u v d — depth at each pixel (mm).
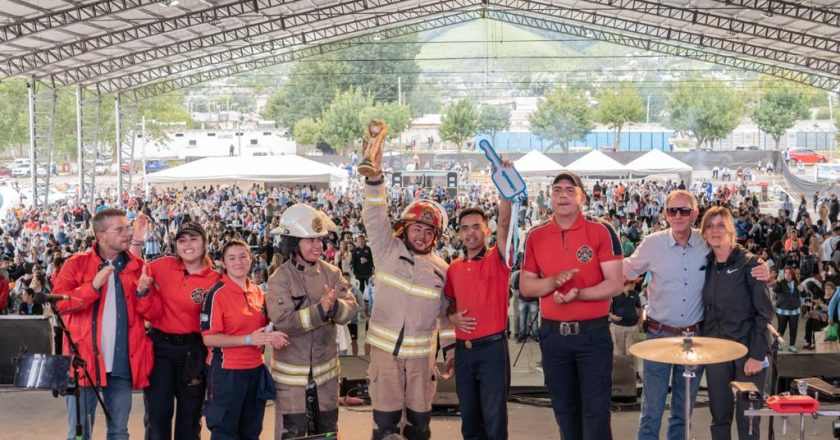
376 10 39062
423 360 4934
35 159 32469
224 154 79312
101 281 5152
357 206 36188
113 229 5277
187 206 34406
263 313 5285
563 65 182875
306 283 5070
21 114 69750
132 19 27312
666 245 5285
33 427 7297
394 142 98188
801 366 7969
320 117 97188
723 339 4660
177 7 27094
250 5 28719
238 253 5199
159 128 78125
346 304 5066
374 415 4957
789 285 13164
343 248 18047
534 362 11945
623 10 37219
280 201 37500
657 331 5363
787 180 52125
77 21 23969
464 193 46656
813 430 6801
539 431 7312
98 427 7074
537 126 84438
